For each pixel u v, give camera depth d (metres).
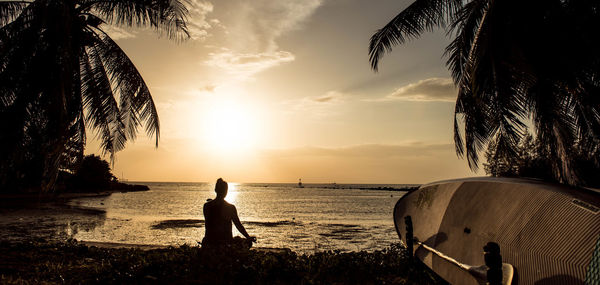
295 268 6.32
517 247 4.21
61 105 8.75
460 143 8.91
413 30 8.99
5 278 5.59
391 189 185.75
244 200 74.00
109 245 10.80
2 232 18.97
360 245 17.05
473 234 5.20
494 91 7.85
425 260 6.48
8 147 8.78
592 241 3.38
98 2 10.62
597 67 7.43
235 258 5.46
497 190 5.18
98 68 11.11
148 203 57.28
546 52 7.18
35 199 55.75
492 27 7.11
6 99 8.88
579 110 8.67
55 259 7.37
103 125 11.12
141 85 11.48
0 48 8.87
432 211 6.92
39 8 8.79
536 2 7.20
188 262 5.99
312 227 25.80
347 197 93.38
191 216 33.62
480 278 4.50
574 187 4.26
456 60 9.39
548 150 9.09
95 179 91.44
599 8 7.43
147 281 5.43
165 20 10.88
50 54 8.84
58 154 9.61
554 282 3.57
